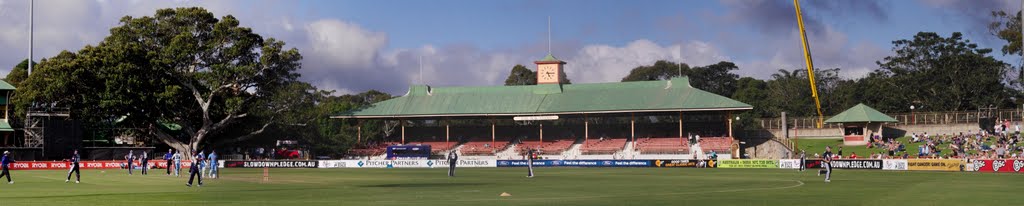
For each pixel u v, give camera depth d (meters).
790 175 67.31
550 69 127.94
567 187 47.25
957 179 58.19
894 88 161.88
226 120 114.94
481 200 35.62
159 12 115.12
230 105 112.12
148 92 110.44
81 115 110.56
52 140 103.88
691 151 115.62
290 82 120.31
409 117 125.44
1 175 52.16
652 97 120.44
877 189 44.41
